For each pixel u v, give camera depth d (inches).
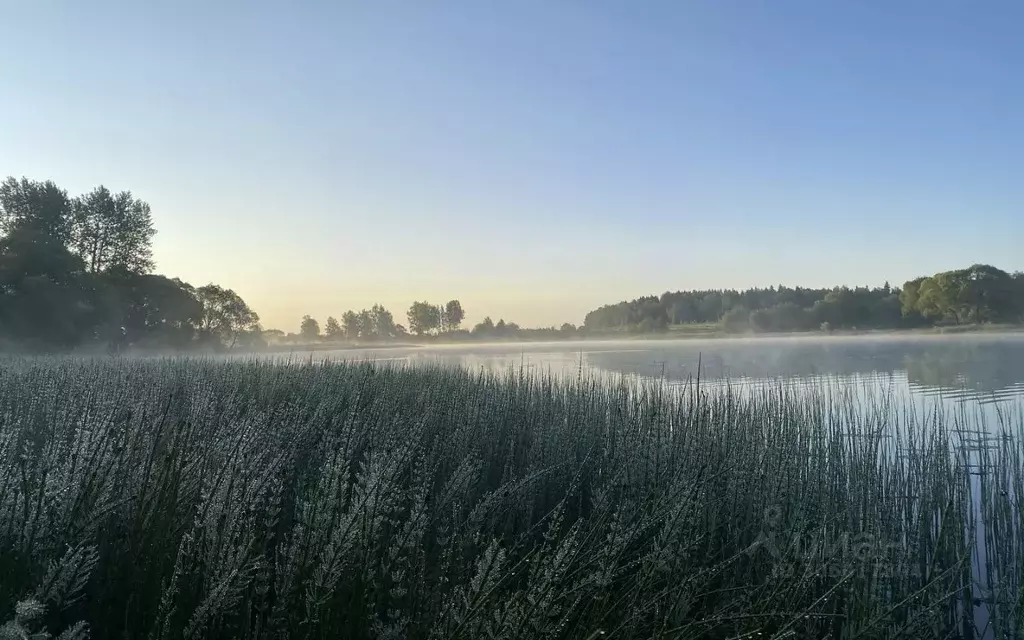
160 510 134.6
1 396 309.9
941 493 235.6
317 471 182.2
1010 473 271.3
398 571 128.0
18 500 128.0
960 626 194.9
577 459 255.3
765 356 1392.7
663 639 128.0
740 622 148.2
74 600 112.7
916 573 184.7
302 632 113.3
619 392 370.9
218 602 104.9
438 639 110.2
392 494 145.6
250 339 2106.3
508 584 145.8
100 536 138.9
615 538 133.7
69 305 1450.5
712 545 185.3
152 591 120.4
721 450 244.8
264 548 130.0
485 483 239.8
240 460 143.8
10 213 1785.2
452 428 286.8
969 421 419.5
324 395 354.3
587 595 131.0
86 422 181.9
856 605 163.6
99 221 1884.8
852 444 267.6
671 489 170.4
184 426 171.5
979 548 247.4
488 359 1407.5
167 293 1820.9
